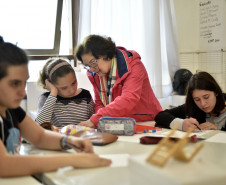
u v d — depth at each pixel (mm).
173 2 2996
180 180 551
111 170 830
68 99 1795
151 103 1811
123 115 1621
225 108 1669
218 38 3029
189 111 1695
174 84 2957
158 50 2777
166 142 710
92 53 1613
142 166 632
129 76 1624
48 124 1344
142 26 2775
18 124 1077
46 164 830
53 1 2641
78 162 845
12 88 854
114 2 2617
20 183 772
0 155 810
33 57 2504
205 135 1284
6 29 2479
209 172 594
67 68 1655
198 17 3189
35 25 2596
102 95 1831
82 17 2432
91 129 1334
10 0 2473
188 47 3211
